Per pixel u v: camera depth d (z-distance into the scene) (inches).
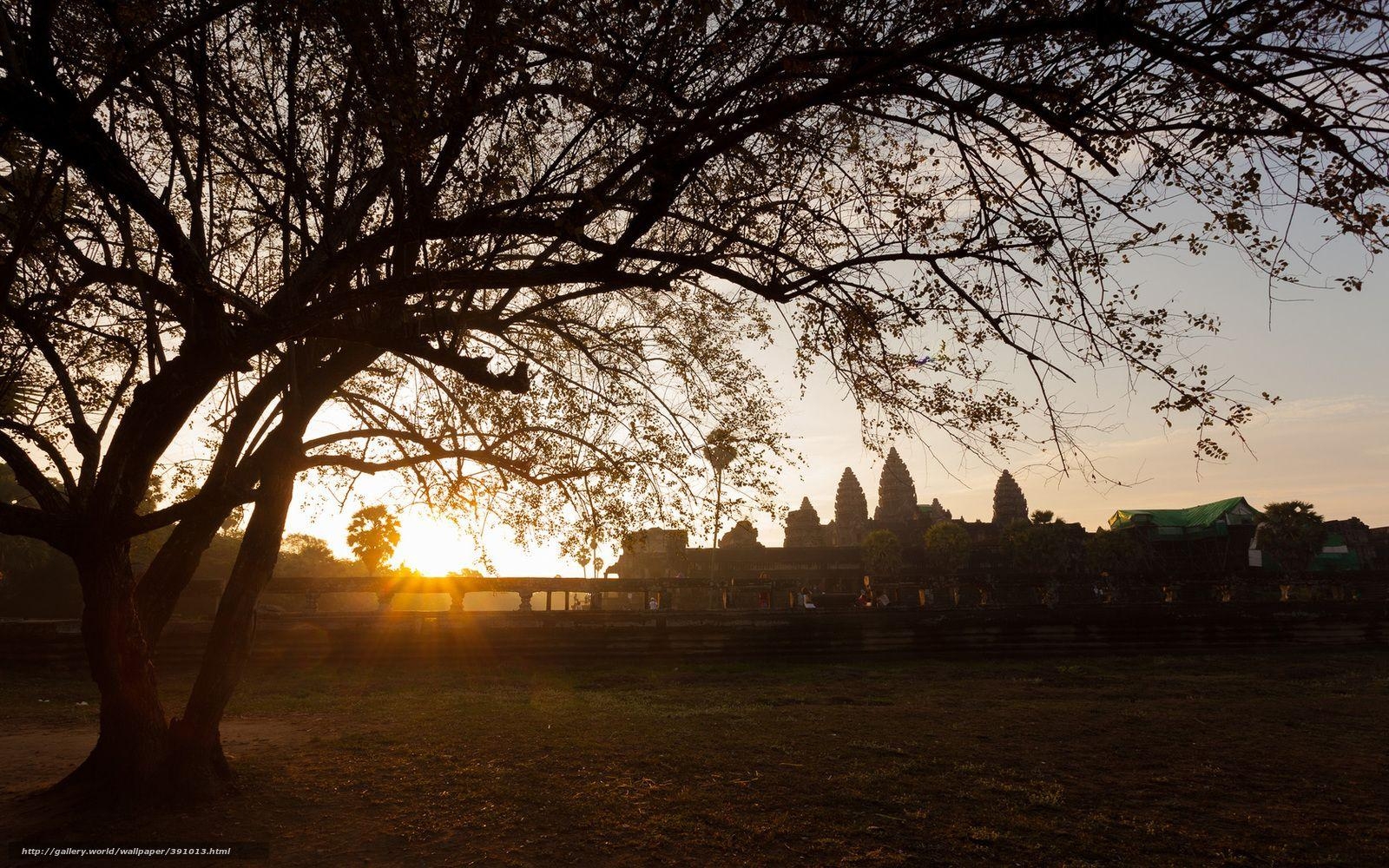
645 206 201.5
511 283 211.6
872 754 389.1
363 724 488.7
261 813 291.1
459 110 201.9
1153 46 150.2
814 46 203.2
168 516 287.3
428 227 207.6
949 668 780.0
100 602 287.4
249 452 334.6
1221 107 165.6
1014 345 187.9
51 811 282.2
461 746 412.2
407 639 773.9
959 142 188.7
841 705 566.3
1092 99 182.4
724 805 301.3
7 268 221.3
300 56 247.8
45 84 203.0
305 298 239.5
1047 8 169.6
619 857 247.4
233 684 314.8
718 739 428.1
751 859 243.6
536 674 738.8
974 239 199.8
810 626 844.6
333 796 317.7
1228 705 553.6
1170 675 730.8
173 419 276.1
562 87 209.8
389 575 875.4
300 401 318.7
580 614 823.7
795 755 386.3
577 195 204.4
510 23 197.9
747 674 745.6
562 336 325.1
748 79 183.2
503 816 289.9
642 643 814.5
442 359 238.4
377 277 276.1
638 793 316.8
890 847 253.3
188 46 231.0
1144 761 376.2
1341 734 444.5
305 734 455.5
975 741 421.4
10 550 1512.1
